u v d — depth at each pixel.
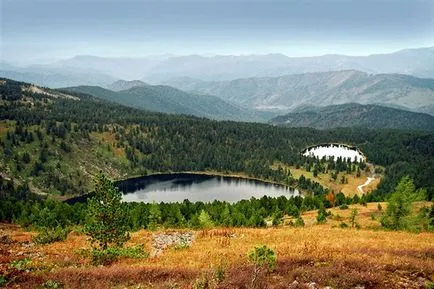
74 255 32.09
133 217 77.75
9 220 105.88
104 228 30.98
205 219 72.00
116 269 22.78
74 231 55.09
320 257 24.19
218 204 98.56
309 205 113.81
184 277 21.19
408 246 33.78
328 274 19.27
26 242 44.34
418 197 55.09
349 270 20.28
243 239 42.00
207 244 39.16
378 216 78.19
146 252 34.25
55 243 43.00
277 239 41.09
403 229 53.94
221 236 45.22
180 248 37.34
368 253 26.94
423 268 20.92
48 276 21.12
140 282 20.64
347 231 49.00
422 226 57.94
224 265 23.30
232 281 18.19
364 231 49.66
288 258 23.50
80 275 21.45
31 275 21.06
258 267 19.20
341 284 18.06
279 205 108.19
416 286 18.56
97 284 19.78
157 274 21.53
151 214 81.12
